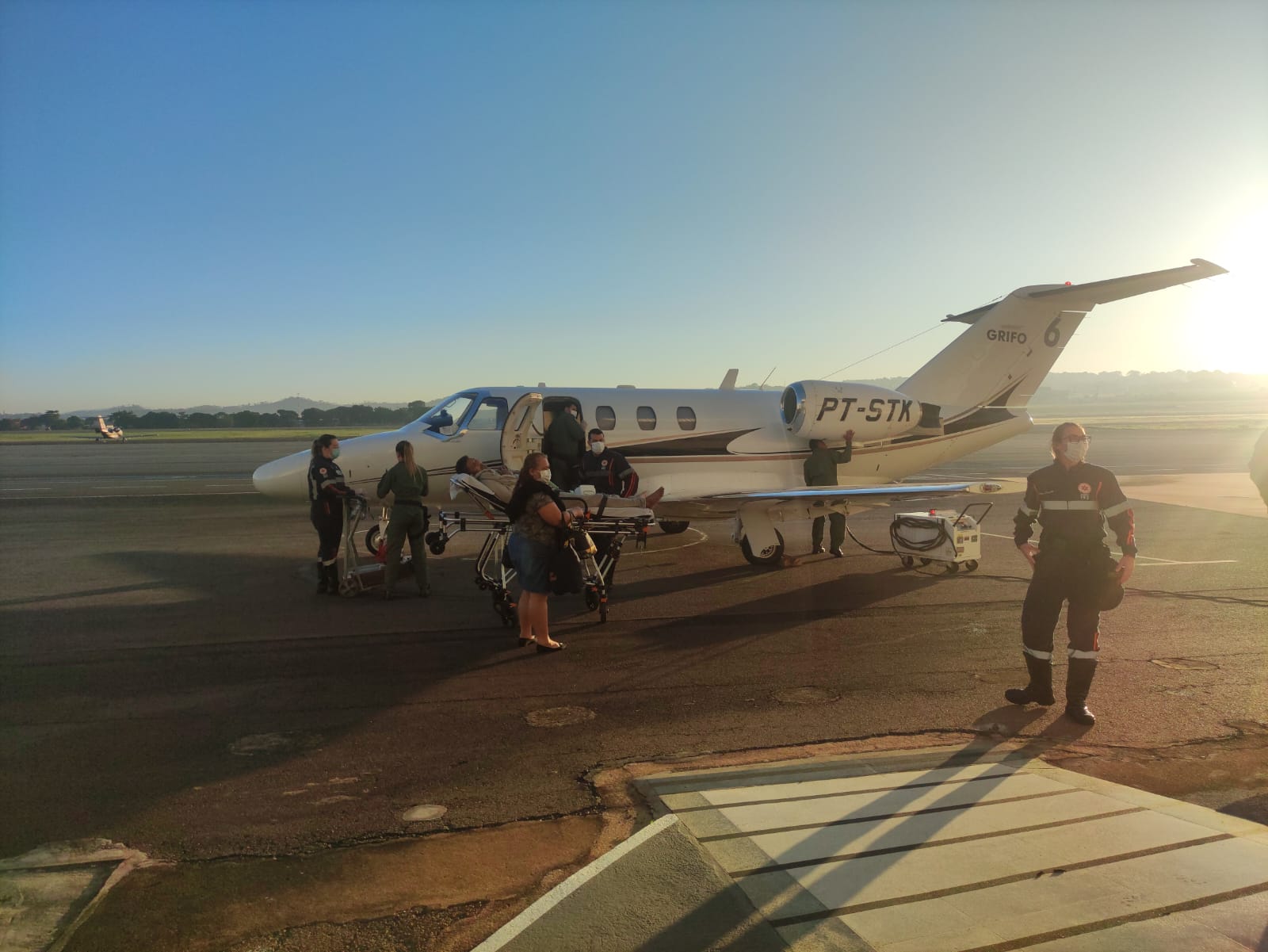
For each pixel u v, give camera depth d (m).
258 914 2.94
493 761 4.42
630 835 3.52
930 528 10.09
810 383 12.44
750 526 10.36
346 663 6.32
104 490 21.09
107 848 3.45
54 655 6.51
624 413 12.05
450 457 11.41
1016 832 3.39
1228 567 10.27
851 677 5.96
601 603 7.51
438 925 2.85
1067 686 5.05
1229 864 3.11
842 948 2.55
